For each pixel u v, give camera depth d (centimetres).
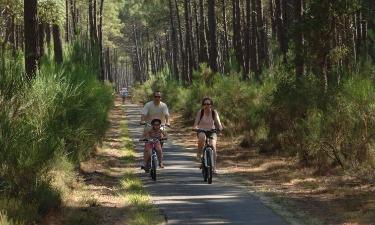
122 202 1066
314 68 1656
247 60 3738
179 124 3080
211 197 1116
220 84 2480
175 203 1050
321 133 1373
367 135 1313
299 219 918
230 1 5656
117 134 2634
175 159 1786
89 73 1563
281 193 1167
